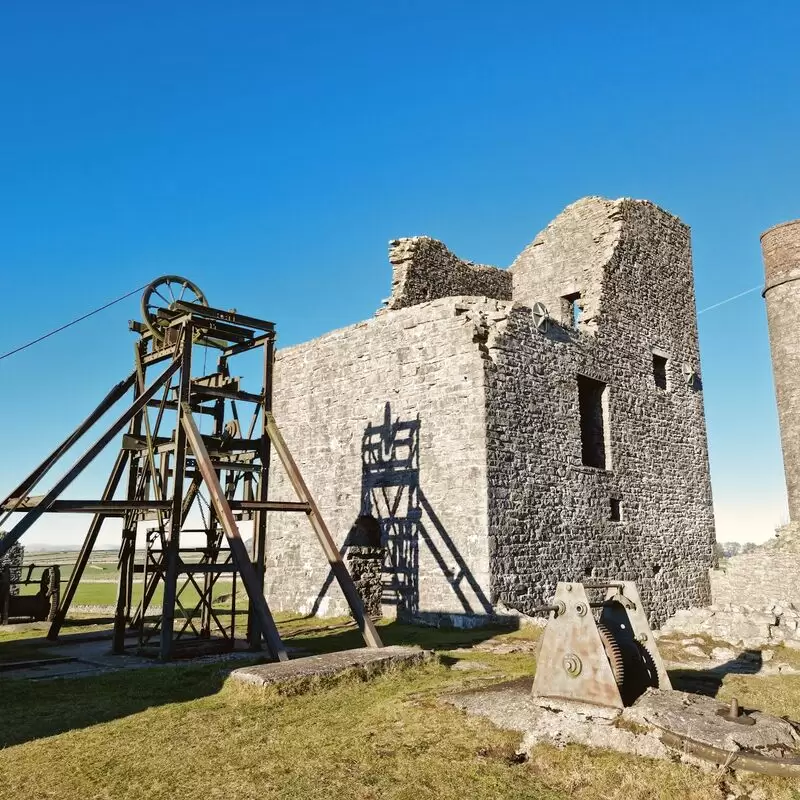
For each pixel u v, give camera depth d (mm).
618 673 5738
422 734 5762
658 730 5168
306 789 4676
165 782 4863
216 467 11641
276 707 6734
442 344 16000
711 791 4461
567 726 5523
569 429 16906
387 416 16953
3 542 9117
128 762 5254
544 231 22172
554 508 15938
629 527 18172
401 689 7465
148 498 12109
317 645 11656
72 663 9859
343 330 18703
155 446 11469
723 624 11492
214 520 12141
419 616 15141
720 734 4945
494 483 14656
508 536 14656
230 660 9609
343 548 17406
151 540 10859
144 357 12258
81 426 11430
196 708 6777
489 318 15781
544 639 6242
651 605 18359
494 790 4629
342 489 17828
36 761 5309
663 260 21969
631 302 20281
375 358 17594
